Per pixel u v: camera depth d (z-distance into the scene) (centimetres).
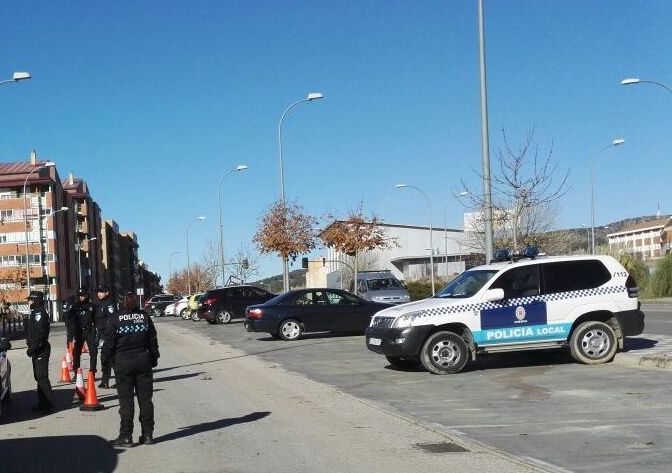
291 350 1952
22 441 888
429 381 1266
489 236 1772
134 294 852
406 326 1332
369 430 886
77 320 1369
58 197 9131
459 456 743
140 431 925
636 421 863
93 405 1105
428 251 8356
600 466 681
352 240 4053
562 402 1007
